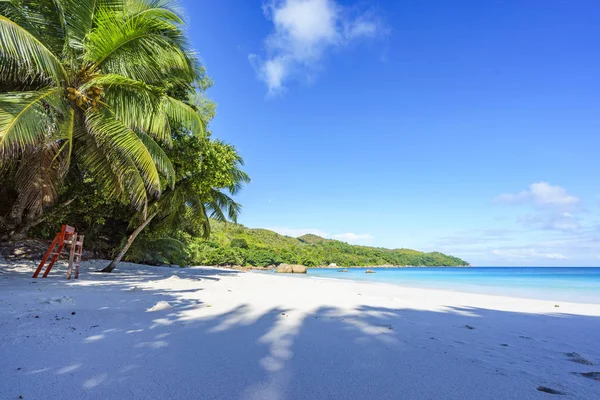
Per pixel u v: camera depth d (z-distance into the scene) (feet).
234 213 61.98
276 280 51.75
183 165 39.06
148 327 13.23
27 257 47.65
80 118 29.12
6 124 19.95
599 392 8.43
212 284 35.37
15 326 11.85
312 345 11.91
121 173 30.07
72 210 43.83
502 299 34.42
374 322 17.10
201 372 8.67
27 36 22.09
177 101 33.06
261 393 7.54
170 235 84.28
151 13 28.66
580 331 17.43
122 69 29.86
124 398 6.91
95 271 43.60
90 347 10.23
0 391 6.90
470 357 11.32
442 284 70.79
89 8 28.25
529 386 8.71
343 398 7.47
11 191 39.78
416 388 8.27
